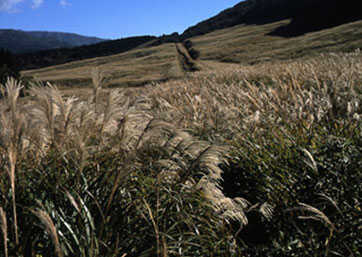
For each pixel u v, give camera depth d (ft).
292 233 10.89
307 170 12.51
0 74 161.38
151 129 9.35
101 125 10.55
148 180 10.66
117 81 179.42
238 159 14.37
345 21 273.95
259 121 17.08
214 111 18.76
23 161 10.89
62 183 10.02
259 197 12.78
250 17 531.50
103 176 10.13
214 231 10.30
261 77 44.19
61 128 10.04
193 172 10.16
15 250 7.64
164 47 450.30
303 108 16.66
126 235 9.18
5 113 8.97
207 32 602.44
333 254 9.61
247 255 10.45
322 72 32.48
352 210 10.23
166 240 9.05
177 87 42.14
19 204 8.72
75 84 192.13
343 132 14.05
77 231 8.55
